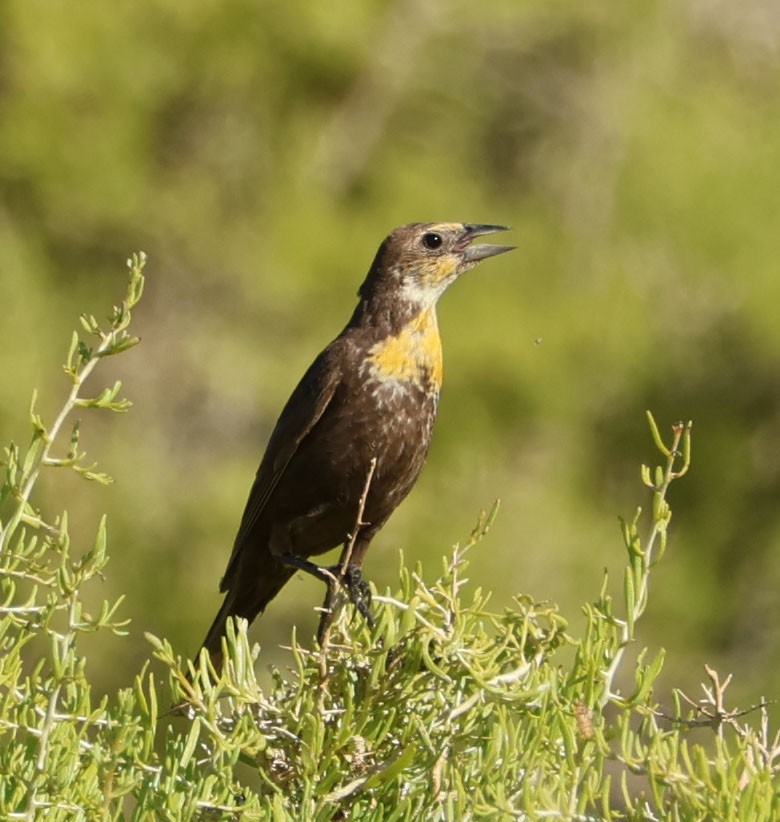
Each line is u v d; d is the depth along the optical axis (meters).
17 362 14.60
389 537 13.97
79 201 15.52
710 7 17.92
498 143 17.52
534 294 15.52
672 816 3.95
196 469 15.58
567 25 17.16
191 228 15.84
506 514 14.33
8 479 4.24
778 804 3.93
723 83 17.53
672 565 15.40
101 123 15.83
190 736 4.16
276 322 16.08
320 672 4.53
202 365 15.68
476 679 4.13
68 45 15.47
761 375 16.16
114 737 4.13
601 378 15.54
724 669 15.47
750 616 15.81
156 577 14.34
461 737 4.32
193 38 16.23
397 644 4.48
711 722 4.16
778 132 16.84
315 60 16.86
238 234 16.12
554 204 16.81
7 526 4.22
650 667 4.05
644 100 17.02
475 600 4.43
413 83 17.28
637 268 16.25
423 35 17.16
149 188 15.93
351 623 4.85
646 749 4.04
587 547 14.55
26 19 15.31
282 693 4.60
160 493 14.81
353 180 16.88
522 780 4.09
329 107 17.20
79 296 16.02
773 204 16.31
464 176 16.70
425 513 14.19
